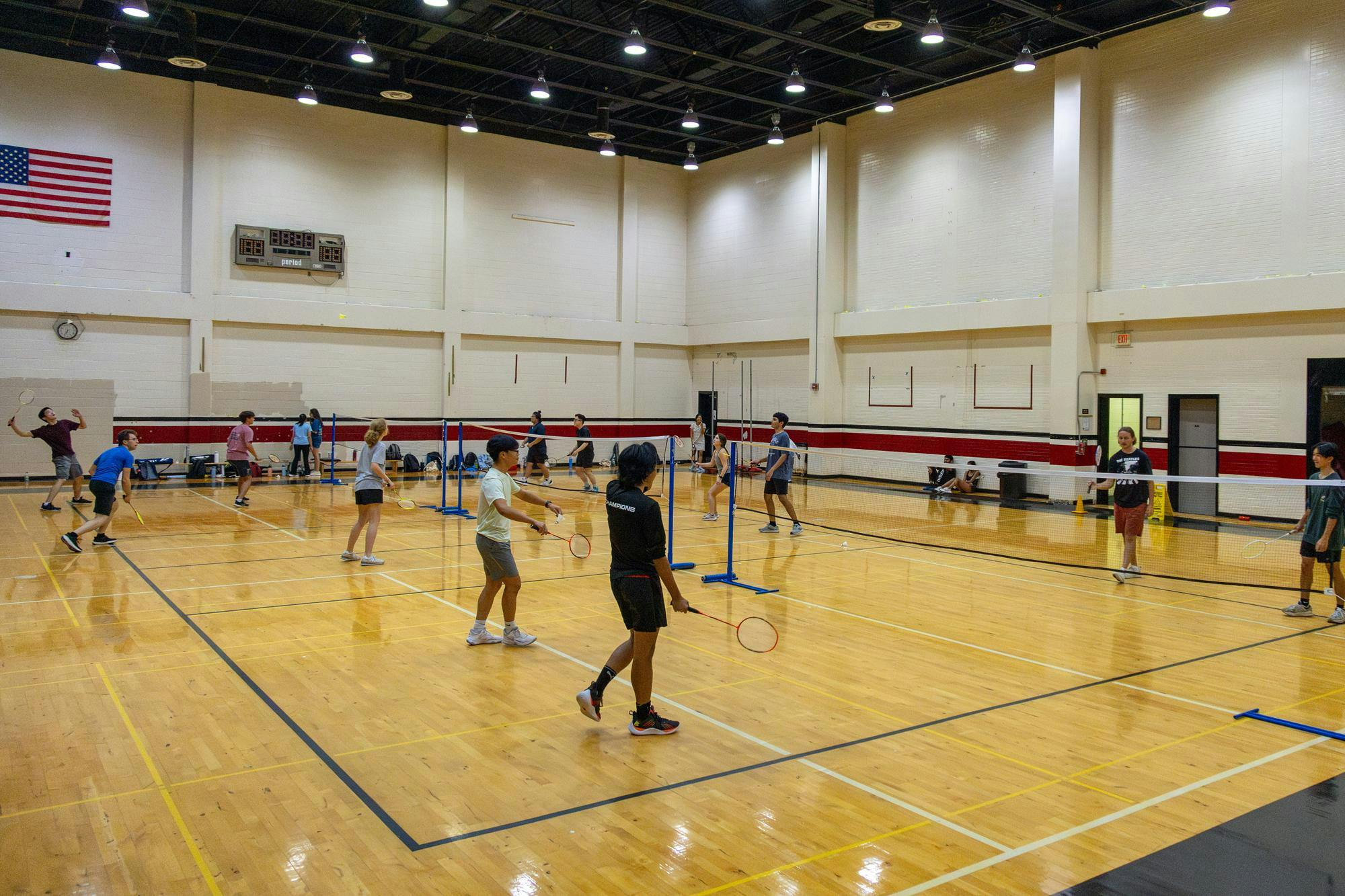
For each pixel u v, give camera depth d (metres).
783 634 8.24
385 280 23.48
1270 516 15.94
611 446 27.00
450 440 24.33
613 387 27.12
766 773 5.07
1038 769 5.18
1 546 12.09
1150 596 10.11
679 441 28.39
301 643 7.71
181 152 20.95
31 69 19.33
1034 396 19.41
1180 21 16.84
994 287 20.03
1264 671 7.21
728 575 10.62
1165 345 17.28
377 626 8.30
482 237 24.75
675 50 17.16
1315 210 15.17
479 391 24.86
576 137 25.98
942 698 6.47
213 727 5.68
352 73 21.23
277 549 12.33
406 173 23.70
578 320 26.19
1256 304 15.72
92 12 17.55
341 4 16.02
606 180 26.77
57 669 6.84
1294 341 15.53
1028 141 19.27
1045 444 19.22
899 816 4.55
